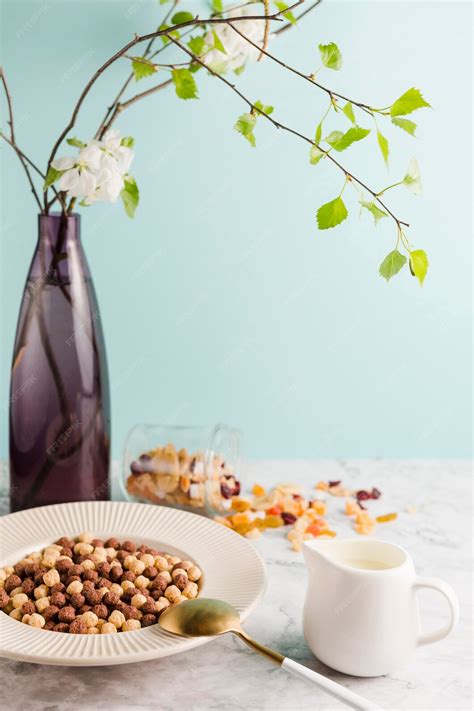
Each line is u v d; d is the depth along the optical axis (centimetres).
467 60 117
